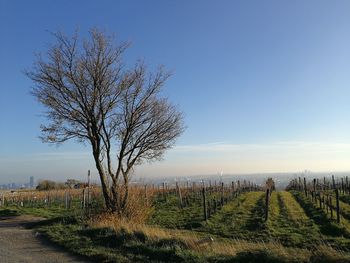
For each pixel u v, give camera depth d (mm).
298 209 34719
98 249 14164
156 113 26078
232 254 12219
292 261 10805
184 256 12062
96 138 24781
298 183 73312
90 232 17594
